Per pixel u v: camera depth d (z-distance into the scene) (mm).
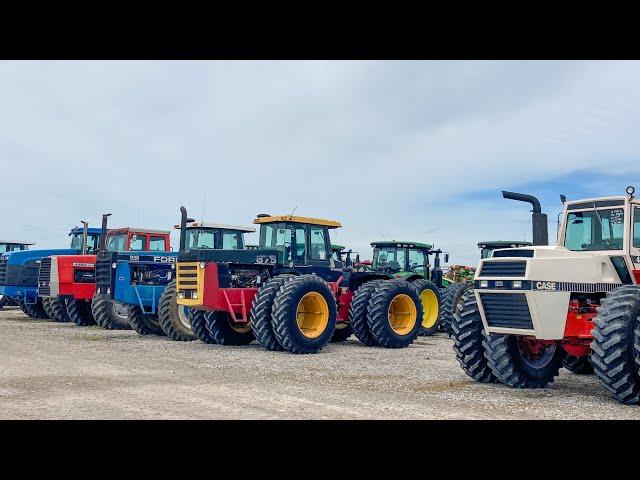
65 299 16234
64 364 8758
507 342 7363
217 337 11992
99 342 12164
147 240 16141
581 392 7250
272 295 10992
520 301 6961
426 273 17609
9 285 17859
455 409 6051
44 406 5805
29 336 13227
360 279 13242
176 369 8492
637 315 6355
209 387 7039
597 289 7234
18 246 22547
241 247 14875
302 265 12523
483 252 18281
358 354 10945
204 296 11320
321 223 12820
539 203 7488
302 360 9836
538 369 7484
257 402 6188
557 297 6887
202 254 11430
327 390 6996
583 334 7172
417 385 7504
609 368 6344
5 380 7270
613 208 7438
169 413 5570
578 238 7734
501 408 6164
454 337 7938
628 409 6203
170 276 14312
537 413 5934
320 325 11086
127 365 8797
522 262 6883
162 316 12828
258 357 10102
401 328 12617
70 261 15828
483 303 7375
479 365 7766
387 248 17578
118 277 13734
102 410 5648
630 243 7262
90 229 18297
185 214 11953
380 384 7523
